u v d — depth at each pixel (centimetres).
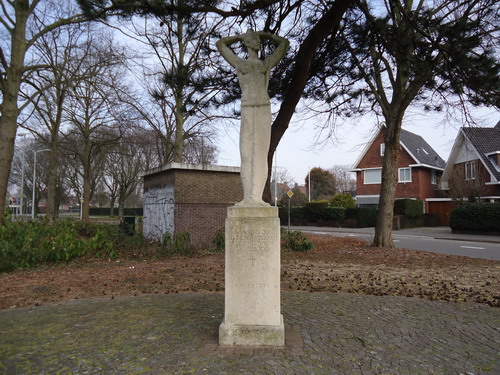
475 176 3103
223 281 841
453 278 898
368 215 3350
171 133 2531
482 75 839
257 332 432
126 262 1136
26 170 4869
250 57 495
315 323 528
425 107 1375
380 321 543
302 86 991
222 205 1545
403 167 3853
